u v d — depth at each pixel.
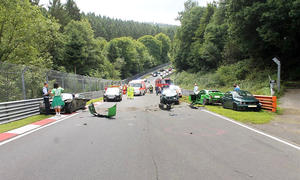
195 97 16.06
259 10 19.61
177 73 63.41
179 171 3.82
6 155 4.77
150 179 3.48
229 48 34.50
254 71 25.22
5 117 8.92
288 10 17.70
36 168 3.99
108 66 64.88
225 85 29.22
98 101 21.20
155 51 122.06
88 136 6.53
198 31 51.28
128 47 85.19
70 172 3.79
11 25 24.34
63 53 44.44
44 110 11.45
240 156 4.63
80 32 47.31
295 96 15.22
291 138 6.20
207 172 3.77
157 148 5.23
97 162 4.28
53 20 31.78
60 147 5.36
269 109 11.73
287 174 3.69
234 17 23.34
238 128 7.58
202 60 46.94
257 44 23.88
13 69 10.95
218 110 12.51
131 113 11.90
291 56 22.66
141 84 30.97
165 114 11.38
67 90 17.53
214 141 5.86
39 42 28.50
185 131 7.16
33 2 46.09
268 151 4.97
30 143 5.76
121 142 5.81
